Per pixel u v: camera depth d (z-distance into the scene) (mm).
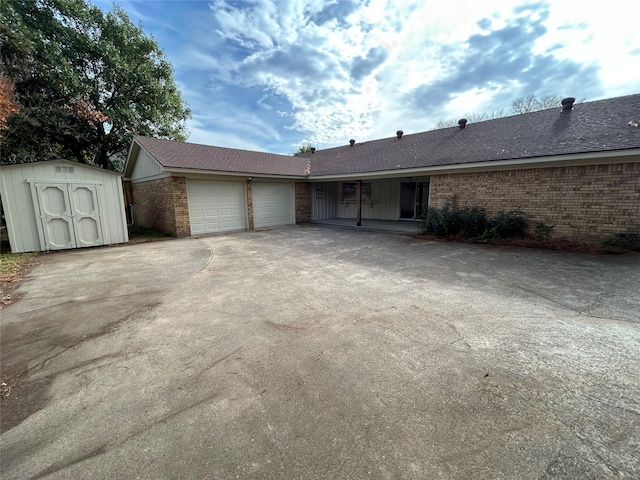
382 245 7918
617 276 4645
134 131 14883
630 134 6309
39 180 7277
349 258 6402
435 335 2852
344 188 16109
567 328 2939
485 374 2209
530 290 4098
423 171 9633
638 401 1886
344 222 13984
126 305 3809
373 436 1640
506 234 7867
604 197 6617
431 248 7359
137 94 14992
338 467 1449
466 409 1840
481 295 3949
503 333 2863
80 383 2201
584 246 6684
